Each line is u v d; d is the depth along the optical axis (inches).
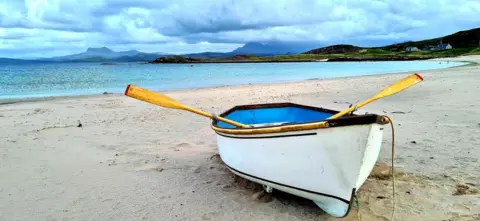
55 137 255.1
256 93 514.6
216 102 428.5
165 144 236.5
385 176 164.9
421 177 162.2
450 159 185.0
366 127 103.4
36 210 138.2
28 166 189.5
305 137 115.4
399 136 234.5
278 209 136.1
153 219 130.1
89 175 176.2
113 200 147.0
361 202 138.6
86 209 138.9
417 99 384.5
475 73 700.7
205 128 288.5
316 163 116.4
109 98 492.4
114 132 273.3
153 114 355.3
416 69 1192.2
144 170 183.8
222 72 1334.9
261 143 130.6
